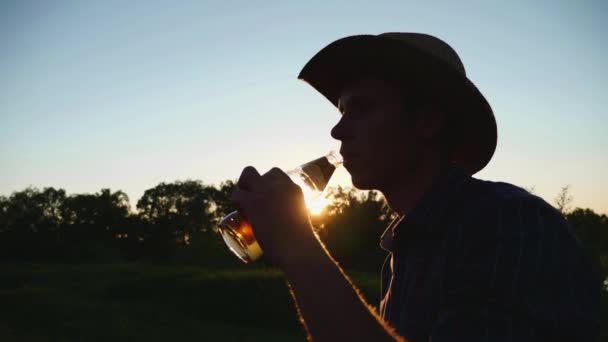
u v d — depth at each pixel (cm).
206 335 1688
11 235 11050
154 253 11850
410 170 155
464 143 171
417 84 154
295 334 1767
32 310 2033
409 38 186
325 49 175
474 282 117
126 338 1608
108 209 12650
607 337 673
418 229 140
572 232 122
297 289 106
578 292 112
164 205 12450
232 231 177
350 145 156
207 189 12619
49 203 12775
